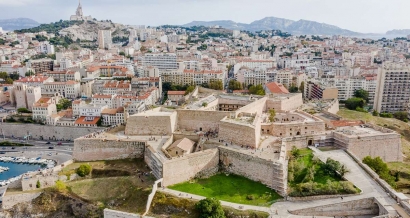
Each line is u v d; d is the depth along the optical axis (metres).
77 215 191.38
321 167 194.62
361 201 167.38
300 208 166.00
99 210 187.50
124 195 190.88
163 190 186.62
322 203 168.25
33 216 196.75
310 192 173.50
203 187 190.50
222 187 190.38
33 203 199.75
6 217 198.38
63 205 196.62
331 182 177.88
